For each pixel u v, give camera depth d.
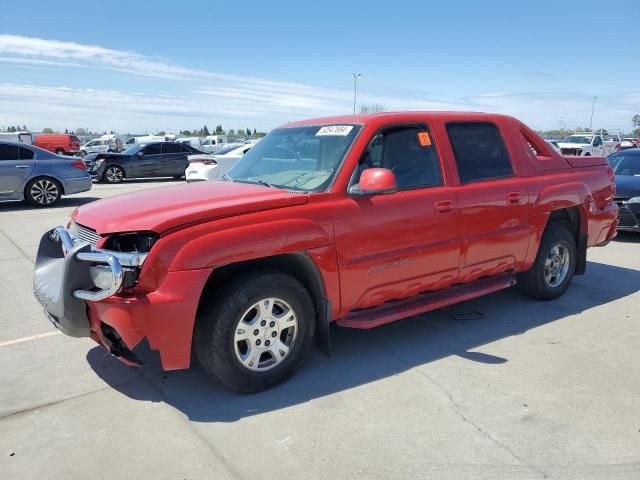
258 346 3.55
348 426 3.20
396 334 4.68
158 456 2.91
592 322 4.98
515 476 2.74
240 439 3.07
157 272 3.14
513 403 3.47
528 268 5.24
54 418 3.29
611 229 6.08
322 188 3.79
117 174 20.69
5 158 12.56
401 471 2.79
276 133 4.91
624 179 9.38
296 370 3.79
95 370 3.95
